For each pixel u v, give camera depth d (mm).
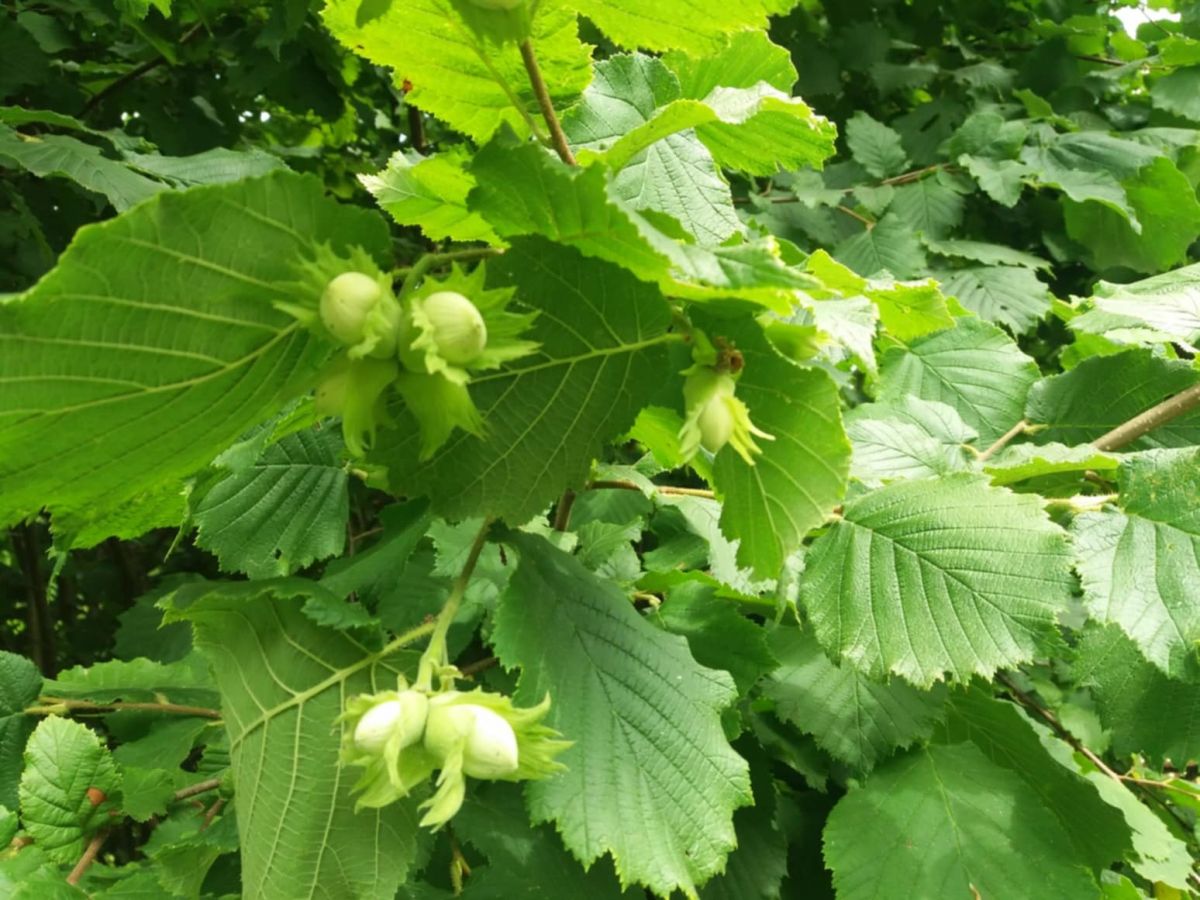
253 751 254
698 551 399
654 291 224
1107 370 443
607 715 244
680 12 229
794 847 383
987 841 330
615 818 227
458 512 245
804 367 224
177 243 179
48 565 959
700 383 218
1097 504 336
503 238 234
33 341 172
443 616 238
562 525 358
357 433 193
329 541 343
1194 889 455
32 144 487
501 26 210
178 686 431
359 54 243
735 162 342
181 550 905
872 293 320
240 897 302
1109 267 784
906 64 877
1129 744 346
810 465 239
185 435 216
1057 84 839
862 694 354
